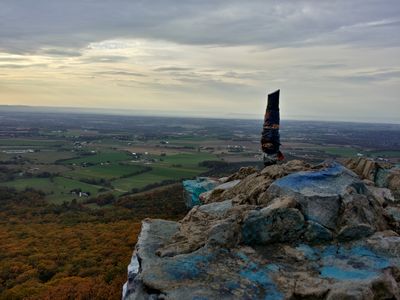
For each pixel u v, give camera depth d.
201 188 21.06
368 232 9.98
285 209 10.05
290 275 8.70
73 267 31.84
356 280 8.09
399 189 13.80
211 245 9.77
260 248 9.80
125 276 27.88
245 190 13.05
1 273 31.77
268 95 14.84
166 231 11.98
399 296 8.09
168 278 8.56
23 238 42.75
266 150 14.89
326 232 9.92
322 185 11.18
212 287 8.24
